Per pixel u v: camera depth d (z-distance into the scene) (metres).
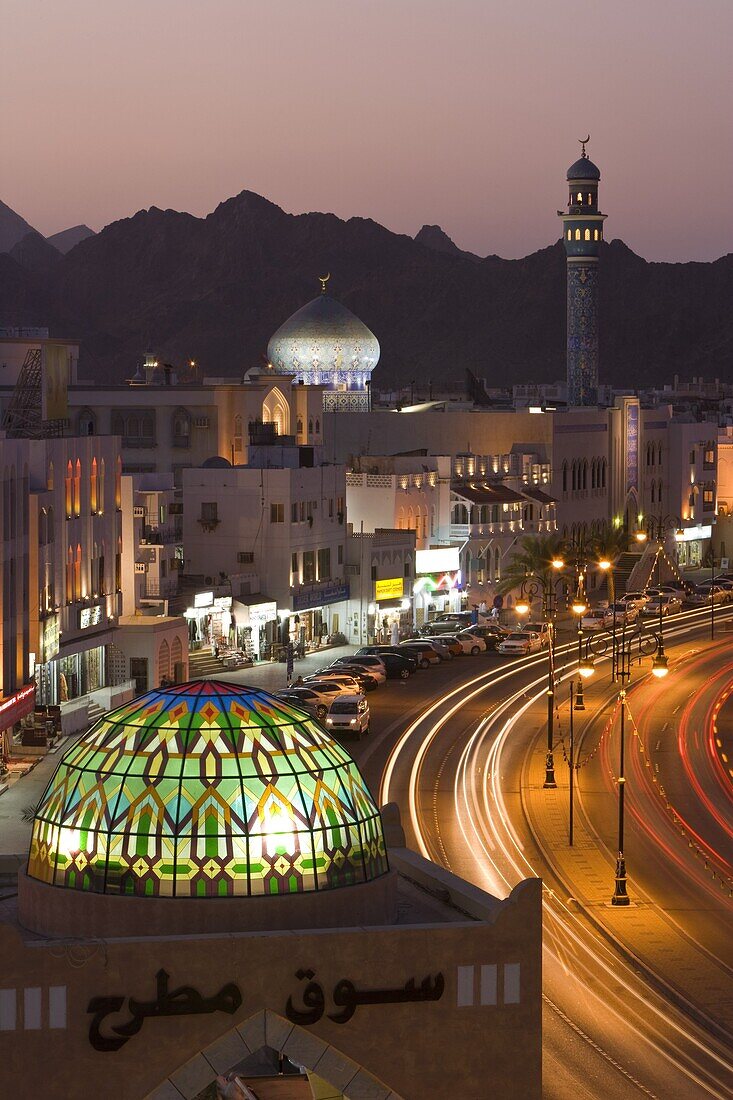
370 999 31.70
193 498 125.81
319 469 128.88
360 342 198.00
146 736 33.66
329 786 33.78
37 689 89.31
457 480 151.62
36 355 98.31
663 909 64.50
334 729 96.38
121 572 104.94
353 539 133.38
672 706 109.19
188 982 31.14
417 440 173.75
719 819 80.12
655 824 78.62
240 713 34.06
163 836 32.59
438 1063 32.06
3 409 115.06
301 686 103.56
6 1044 30.77
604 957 58.44
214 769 33.06
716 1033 50.94
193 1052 31.22
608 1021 51.75
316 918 32.66
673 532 192.50
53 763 82.56
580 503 173.75
